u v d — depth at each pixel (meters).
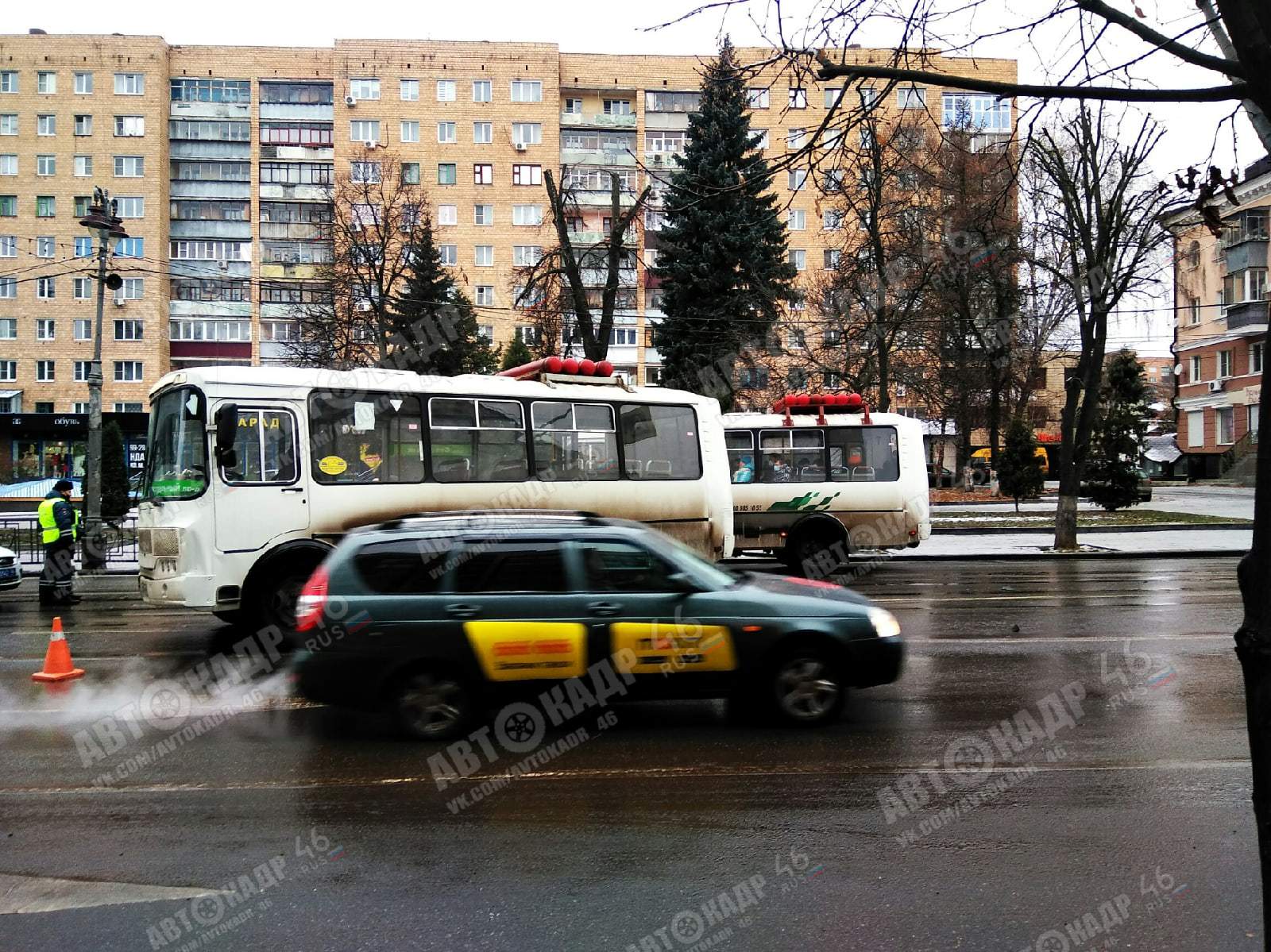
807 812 5.06
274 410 10.24
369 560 6.56
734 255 26.91
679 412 12.81
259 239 52.44
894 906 3.96
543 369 12.20
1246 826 4.85
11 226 50.44
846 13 3.86
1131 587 15.09
